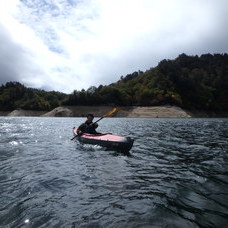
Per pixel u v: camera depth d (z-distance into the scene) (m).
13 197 4.34
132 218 3.49
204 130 20.19
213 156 8.23
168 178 5.56
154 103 82.19
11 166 6.81
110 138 10.08
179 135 15.71
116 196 4.41
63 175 5.87
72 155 8.54
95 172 6.16
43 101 100.31
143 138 13.88
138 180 5.43
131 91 96.31
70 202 4.12
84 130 11.80
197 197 4.33
